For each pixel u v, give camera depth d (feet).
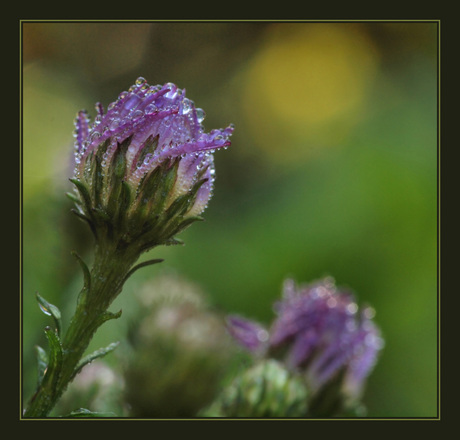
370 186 1.84
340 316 1.05
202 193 0.91
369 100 2.42
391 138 1.99
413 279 1.72
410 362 1.63
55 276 1.10
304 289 1.07
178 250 1.65
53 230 1.11
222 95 2.56
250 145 2.48
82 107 1.98
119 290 0.91
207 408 1.04
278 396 1.01
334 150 2.01
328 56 2.64
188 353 1.03
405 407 1.56
